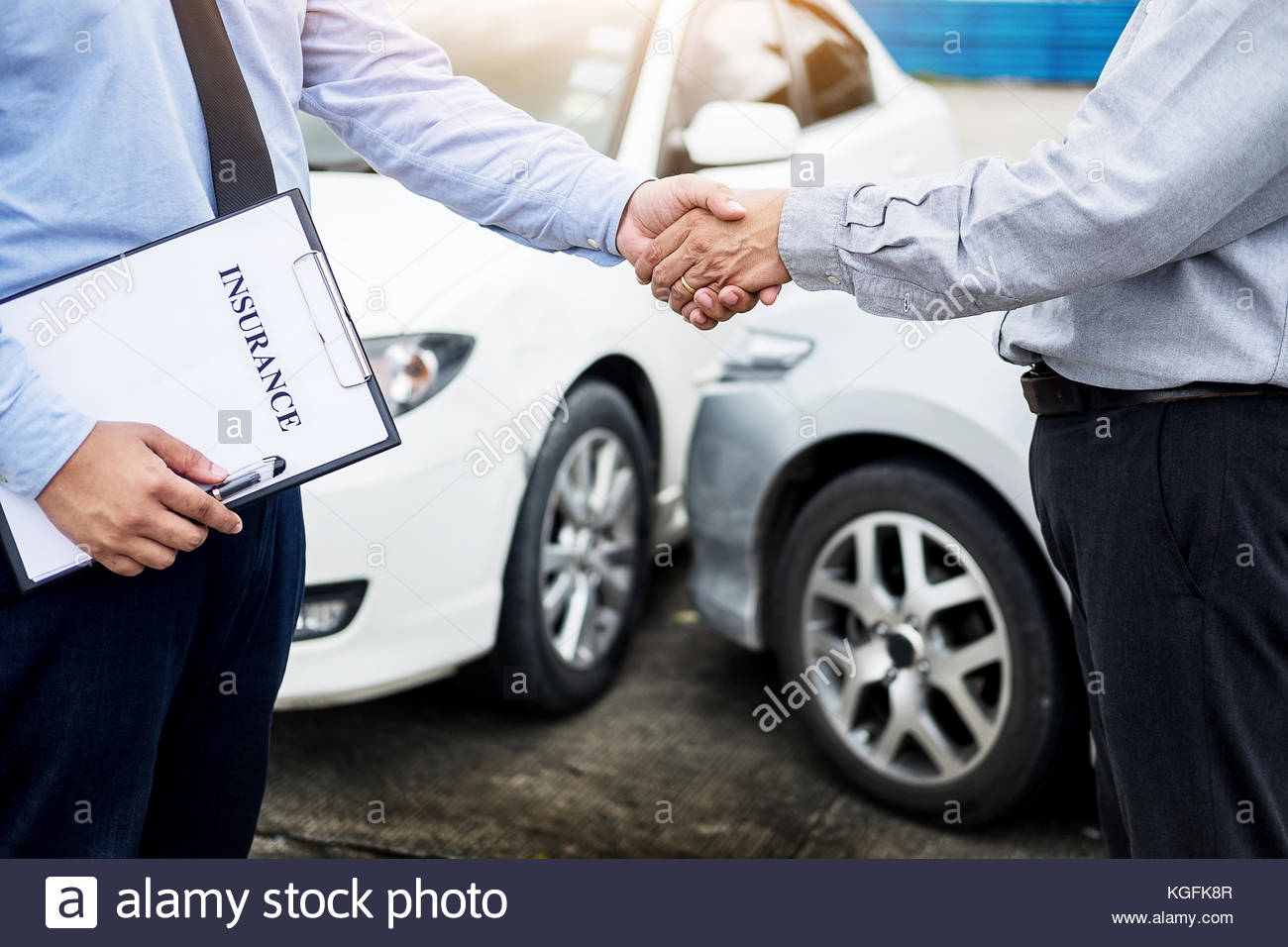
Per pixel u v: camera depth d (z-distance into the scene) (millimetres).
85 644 1346
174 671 1429
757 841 2586
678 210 1690
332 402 1359
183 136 1354
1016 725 2412
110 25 1286
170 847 1666
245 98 1388
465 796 2766
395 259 2723
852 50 4449
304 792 2781
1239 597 1359
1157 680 1425
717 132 3262
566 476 2941
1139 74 1279
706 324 1754
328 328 1353
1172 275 1349
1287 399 1315
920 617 2521
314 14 1683
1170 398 1363
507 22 3459
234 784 1641
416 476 2551
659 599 3781
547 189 1753
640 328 3156
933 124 4613
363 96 1733
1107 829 1755
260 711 1605
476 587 2693
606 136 3240
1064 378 1458
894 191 1465
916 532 2523
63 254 1321
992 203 1367
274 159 1458
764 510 2811
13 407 1240
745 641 2875
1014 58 10977
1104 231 1288
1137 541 1397
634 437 3170
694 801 2744
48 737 1364
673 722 3088
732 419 2836
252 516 1439
